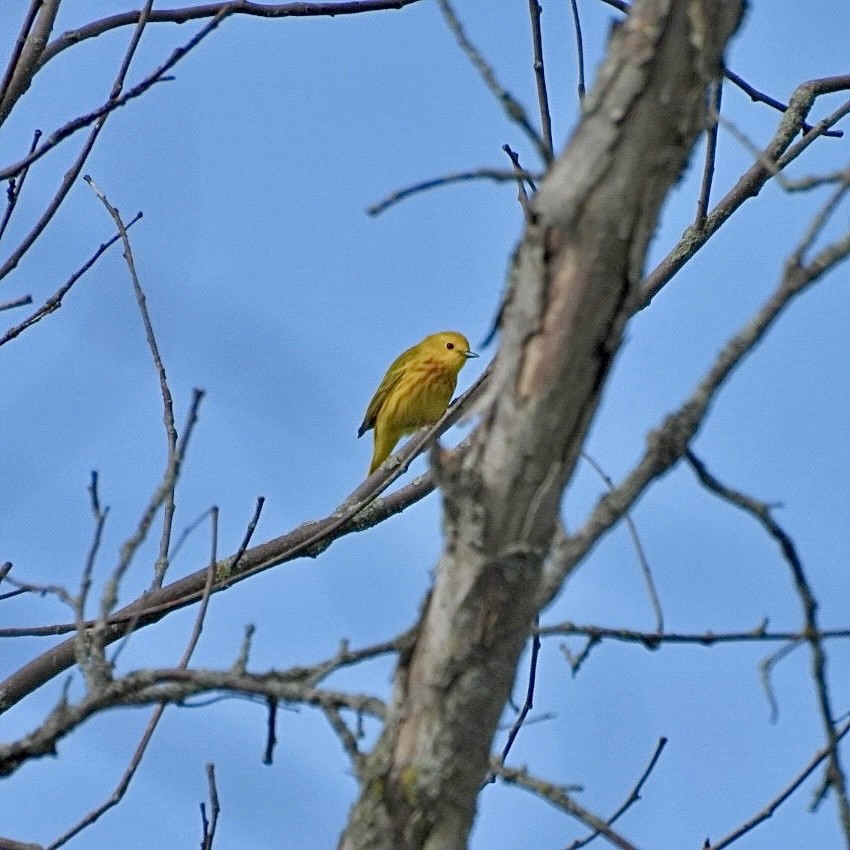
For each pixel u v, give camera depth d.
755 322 5.67
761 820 8.45
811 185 5.55
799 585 6.11
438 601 6.20
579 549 5.86
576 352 5.88
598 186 5.75
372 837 6.17
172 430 9.98
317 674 6.72
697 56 5.74
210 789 8.30
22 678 11.56
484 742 6.21
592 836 8.63
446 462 6.09
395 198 5.76
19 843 8.25
